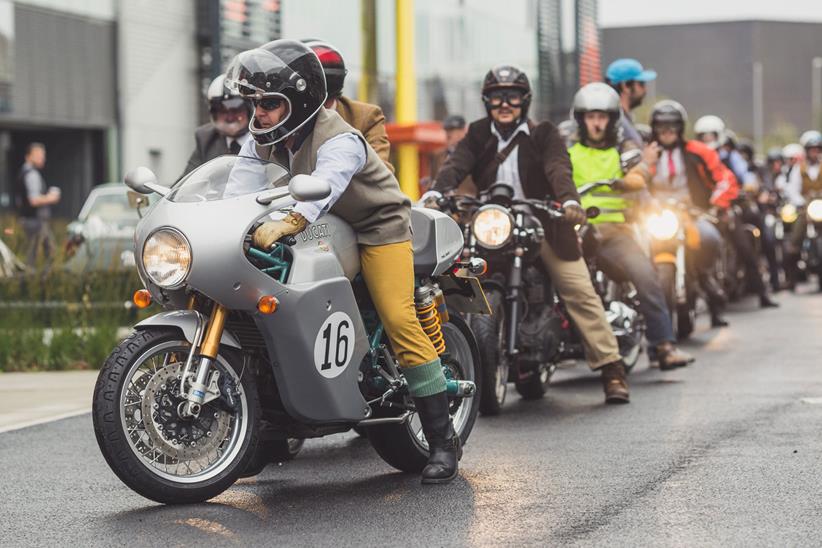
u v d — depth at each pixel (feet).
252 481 31.60
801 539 24.86
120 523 27.17
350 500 29.14
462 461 33.53
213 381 27.66
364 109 35.78
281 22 110.52
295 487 30.78
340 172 28.14
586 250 47.65
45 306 59.57
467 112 129.90
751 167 101.91
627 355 50.62
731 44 405.59
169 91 112.37
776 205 106.52
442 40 125.29
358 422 29.76
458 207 42.11
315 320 28.07
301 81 28.19
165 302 28.30
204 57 113.39
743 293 92.58
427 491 29.91
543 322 42.80
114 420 26.99
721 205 66.44
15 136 114.21
